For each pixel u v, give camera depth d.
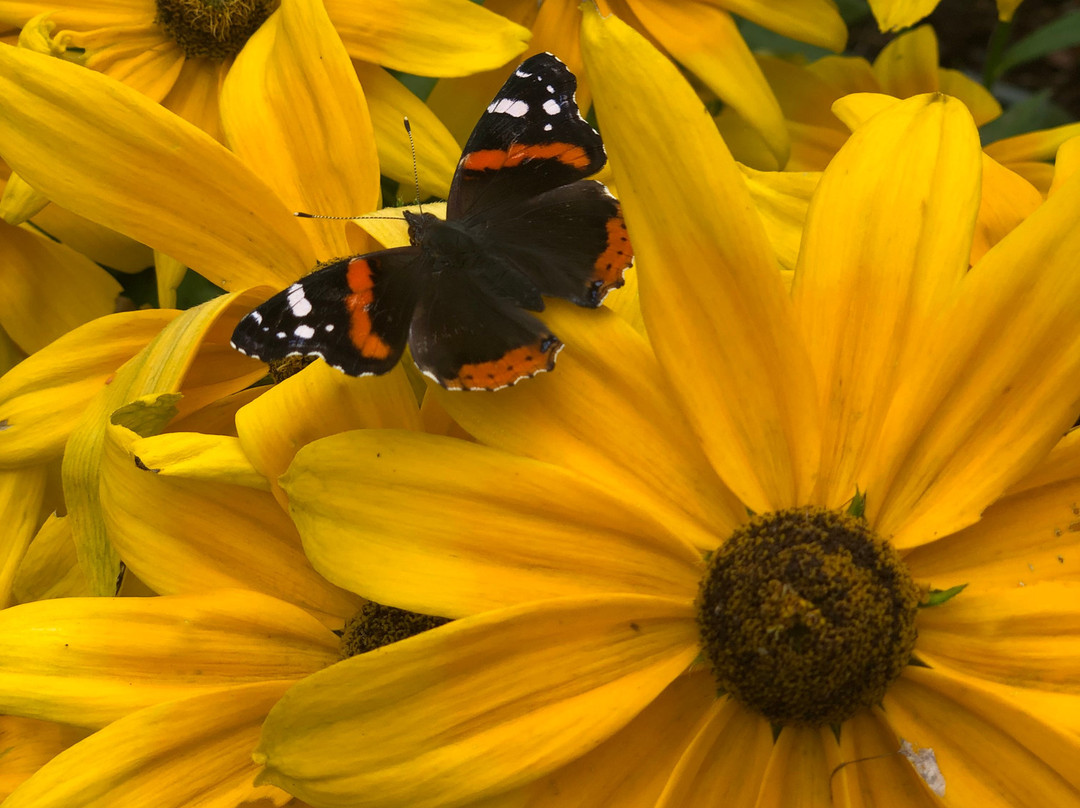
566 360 0.26
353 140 0.31
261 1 0.33
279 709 0.24
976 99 0.37
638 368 0.26
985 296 0.25
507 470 0.25
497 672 0.24
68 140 0.30
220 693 0.26
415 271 0.26
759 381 0.25
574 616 0.24
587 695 0.25
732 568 0.25
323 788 0.24
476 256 0.26
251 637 0.27
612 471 0.26
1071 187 0.24
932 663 0.25
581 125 0.27
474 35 0.32
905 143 0.26
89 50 0.33
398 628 0.27
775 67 0.37
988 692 0.24
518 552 0.25
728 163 0.25
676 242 0.25
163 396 0.28
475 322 0.25
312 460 0.25
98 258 0.35
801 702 0.25
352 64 0.33
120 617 0.27
